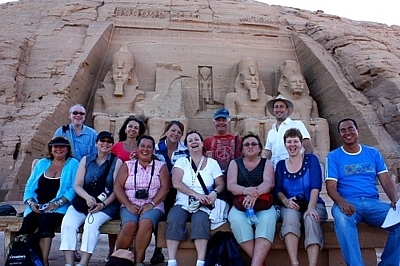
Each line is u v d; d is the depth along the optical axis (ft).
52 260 19.93
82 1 52.37
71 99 41.16
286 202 16.66
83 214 16.98
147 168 17.31
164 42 50.11
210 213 16.51
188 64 48.78
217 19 53.36
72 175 17.84
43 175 17.92
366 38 48.98
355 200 16.33
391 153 38.50
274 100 20.59
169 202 18.26
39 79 41.09
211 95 48.03
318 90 48.70
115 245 18.43
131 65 44.65
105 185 17.60
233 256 15.65
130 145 19.79
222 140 19.75
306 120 42.78
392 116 39.99
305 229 15.90
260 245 15.67
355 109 42.24
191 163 17.38
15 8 50.65
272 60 51.78
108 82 44.16
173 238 16.15
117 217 17.69
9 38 42.63
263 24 54.24
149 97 43.83
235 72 47.93
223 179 17.52
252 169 17.13
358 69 44.42
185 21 52.26
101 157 18.11
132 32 50.62
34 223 16.93
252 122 41.37
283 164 17.30
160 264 19.44
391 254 15.66
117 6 52.47
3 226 17.97
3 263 18.06
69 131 20.34
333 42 49.21
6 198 31.83
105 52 48.65
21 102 38.86
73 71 41.63
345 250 15.43
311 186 16.70
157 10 53.01
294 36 53.67
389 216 15.66
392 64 44.06
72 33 46.78
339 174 16.81
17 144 34.99
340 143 43.96
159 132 40.27
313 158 17.15
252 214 15.85
